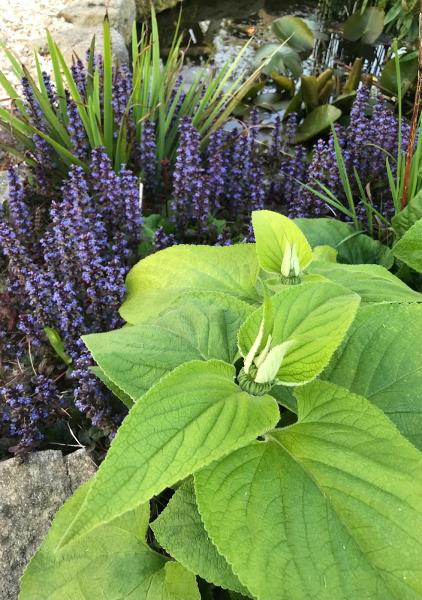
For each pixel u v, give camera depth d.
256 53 1.14
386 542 0.23
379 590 0.23
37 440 0.45
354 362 0.32
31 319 0.49
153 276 0.46
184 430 0.24
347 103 0.95
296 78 1.12
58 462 0.43
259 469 0.26
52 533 0.33
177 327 0.32
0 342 0.52
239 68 1.16
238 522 0.24
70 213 0.52
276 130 0.74
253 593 0.23
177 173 0.59
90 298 0.52
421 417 0.30
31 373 0.51
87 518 0.21
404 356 0.32
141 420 0.24
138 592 0.31
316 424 0.27
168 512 0.31
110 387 0.37
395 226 0.57
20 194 0.57
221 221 0.64
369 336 0.33
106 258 0.56
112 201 0.57
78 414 0.49
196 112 0.72
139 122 0.66
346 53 1.25
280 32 1.22
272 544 0.24
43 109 0.67
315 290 0.28
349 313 0.27
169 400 0.25
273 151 0.74
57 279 0.53
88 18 1.15
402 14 1.17
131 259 0.58
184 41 1.29
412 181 0.58
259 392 0.27
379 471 0.25
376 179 0.68
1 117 0.70
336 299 0.28
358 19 1.25
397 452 0.25
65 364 0.52
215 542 0.24
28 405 0.45
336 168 0.63
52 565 0.32
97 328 0.50
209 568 0.29
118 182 0.56
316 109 0.90
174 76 0.77
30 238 0.58
